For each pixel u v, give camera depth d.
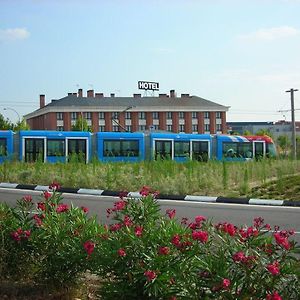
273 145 36.50
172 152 34.47
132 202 5.82
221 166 22.06
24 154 31.62
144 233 5.04
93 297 5.59
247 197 17.16
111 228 5.45
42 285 5.90
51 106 97.56
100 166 22.27
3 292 5.71
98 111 98.25
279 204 15.93
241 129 156.12
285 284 4.31
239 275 4.25
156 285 4.44
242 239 4.60
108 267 5.05
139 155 33.69
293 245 4.45
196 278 4.40
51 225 5.83
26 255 6.14
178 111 101.75
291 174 23.03
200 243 4.59
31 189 20.25
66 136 32.66
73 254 5.43
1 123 78.94
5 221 6.27
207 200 16.95
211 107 103.31
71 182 20.56
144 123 100.44
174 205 15.72
